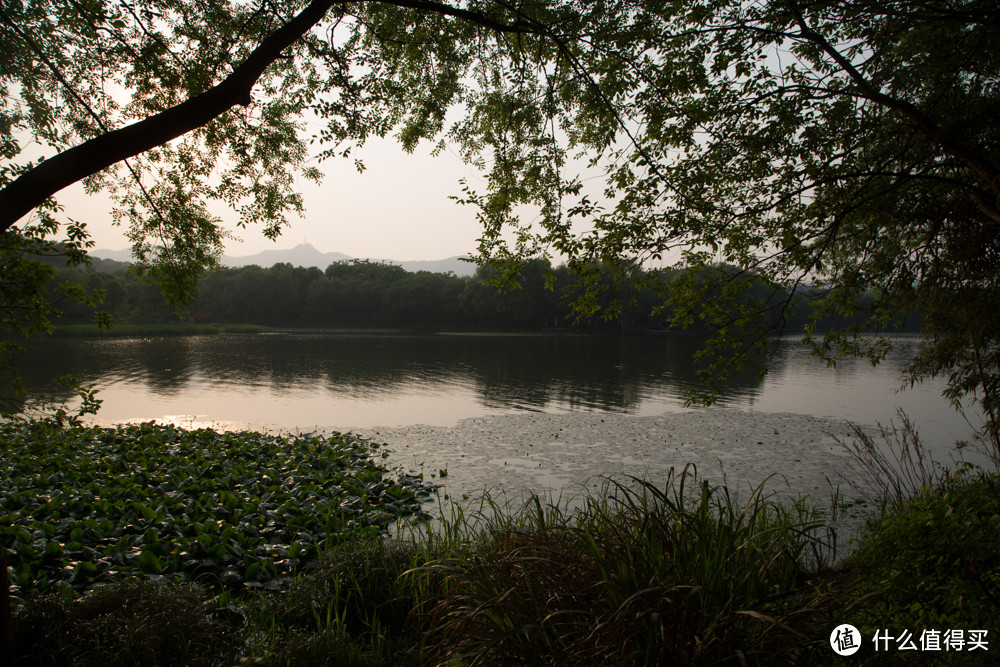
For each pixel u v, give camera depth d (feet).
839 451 41.39
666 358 124.67
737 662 7.57
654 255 18.22
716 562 8.45
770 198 18.44
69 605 12.51
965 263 20.54
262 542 20.80
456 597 10.07
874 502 26.78
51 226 17.33
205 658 11.90
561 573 9.33
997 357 20.77
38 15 17.76
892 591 10.22
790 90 17.19
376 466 36.24
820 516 24.66
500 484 32.94
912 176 17.02
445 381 84.69
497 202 19.43
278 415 57.93
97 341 166.61
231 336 206.39
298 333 240.53
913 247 20.89
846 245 21.12
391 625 14.84
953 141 17.11
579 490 31.45
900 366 107.34
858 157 19.13
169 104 19.57
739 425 51.67
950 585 10.27
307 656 11.94
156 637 11.42
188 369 98.53
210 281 293.84
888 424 51.39
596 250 18.13
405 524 25.30
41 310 17.33
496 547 11.79
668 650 7.49
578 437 46.78
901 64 18.06
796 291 19.65
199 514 23.71
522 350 148.97
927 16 16.05
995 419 21.94
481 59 20.22
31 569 16.85
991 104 16.97
